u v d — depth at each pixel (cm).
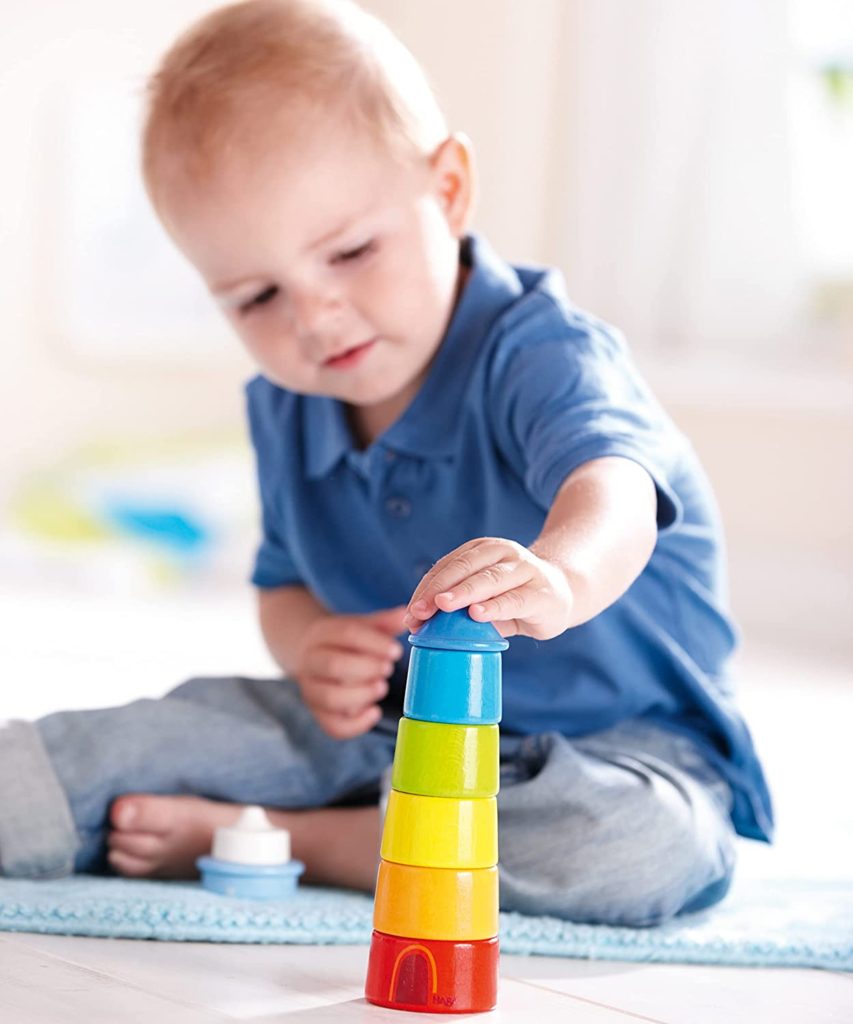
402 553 174
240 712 168
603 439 141
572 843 143
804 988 128
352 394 167
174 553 503
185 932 131
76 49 541
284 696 172
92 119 540
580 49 470
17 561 492
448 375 167
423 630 112
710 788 164
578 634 162
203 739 162
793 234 455
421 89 171
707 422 456
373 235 161
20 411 544
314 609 190
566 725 165
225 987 115
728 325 462
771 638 443
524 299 167
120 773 157
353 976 121
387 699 180
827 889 168
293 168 158
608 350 160
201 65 162
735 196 457
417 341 165
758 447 450
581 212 470
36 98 540
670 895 144
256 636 395
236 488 514
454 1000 110
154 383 544
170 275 540
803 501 446
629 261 464
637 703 165
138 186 539
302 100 159
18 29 538
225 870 147
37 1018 103
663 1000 121
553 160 479
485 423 164
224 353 539
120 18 544
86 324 541
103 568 484
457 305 170
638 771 150
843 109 450
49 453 542
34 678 306
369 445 176
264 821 152
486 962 112
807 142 453
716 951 136
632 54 462
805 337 457
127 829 155
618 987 125
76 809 156
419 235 165
